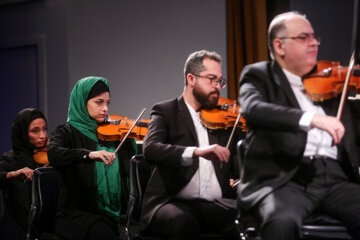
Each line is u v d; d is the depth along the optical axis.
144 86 8.30
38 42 9.73
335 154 3.61
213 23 8.02
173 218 3.79
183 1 8.15
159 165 4.07
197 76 4.40
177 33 8.18
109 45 8.48
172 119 4.31
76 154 4.88
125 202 5.27
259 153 3.51
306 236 3.29
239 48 7.95
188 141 4.26
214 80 4.41
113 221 4.98
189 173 4.11
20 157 6.26
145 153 4.04
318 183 3.47
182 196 4.17
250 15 7.91
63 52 9.42
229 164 4.43
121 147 5.47
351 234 3.39
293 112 3.18
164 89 8.22
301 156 3.42
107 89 5.55
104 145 5.36
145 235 4.07
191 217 3.81
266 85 3.62
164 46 8.23
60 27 9.44
